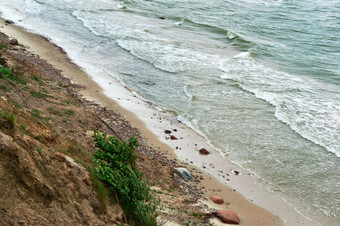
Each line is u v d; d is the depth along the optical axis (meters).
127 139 16.58
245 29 41.19
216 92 23.83
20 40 28.80
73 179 8.70
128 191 9.88
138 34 35.53
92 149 13.18
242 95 23.53
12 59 21.19
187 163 16.08
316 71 29.09
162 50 31.50
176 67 27.83
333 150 17.77
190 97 22.83
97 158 11.21
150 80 25.16
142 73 26.25
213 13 47.94
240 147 17.77
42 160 8.33
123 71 26.22
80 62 26.80
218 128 19.38
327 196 14.72
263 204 13.91
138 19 41.81
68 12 41.06
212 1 55.06
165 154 16.44
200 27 40.88
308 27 43.28
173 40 34.84
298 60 31.66
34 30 32.69
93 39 32.75
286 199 14.41
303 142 18.41
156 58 29.44
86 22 37.59
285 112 21.27
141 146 16.48
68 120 15.27
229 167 16.19
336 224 13.23
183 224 10.70
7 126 8.38
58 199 7.88
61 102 17.55
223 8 51.09
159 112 20.73
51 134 10.25
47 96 17.48
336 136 19.00
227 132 19.03
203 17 45.44
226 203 13.59
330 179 15.76
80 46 30.48
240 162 16.64
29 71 20.59
